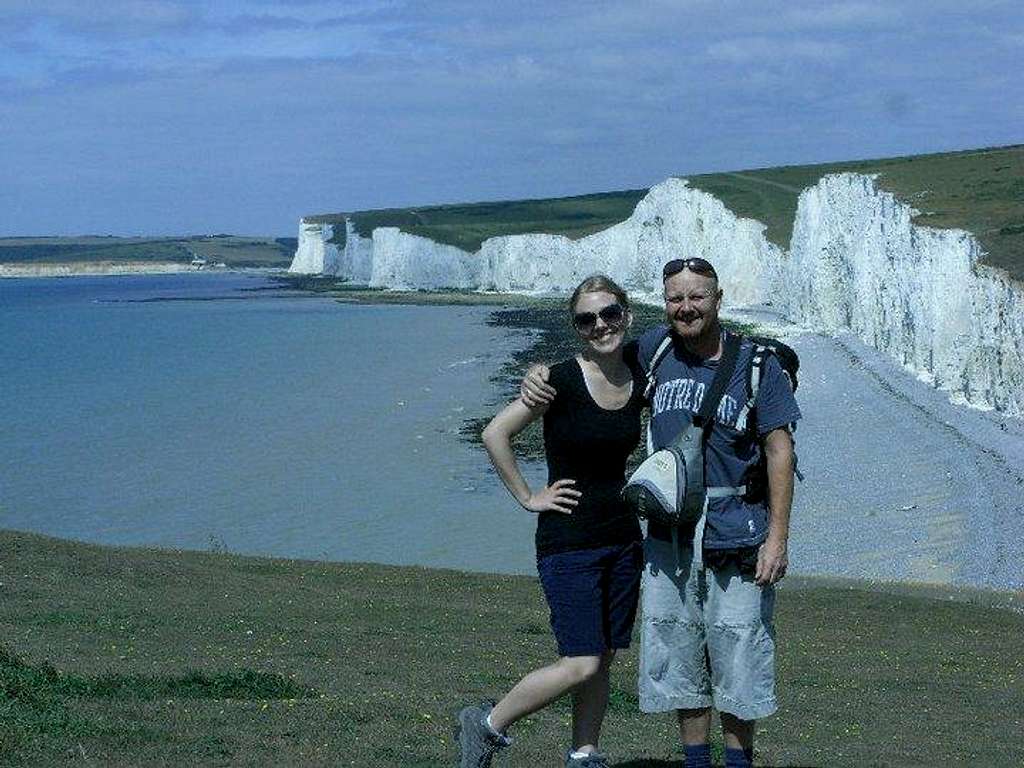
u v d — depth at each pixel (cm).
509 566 3384
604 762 662
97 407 7500
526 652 1781
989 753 1155
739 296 14925
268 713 998
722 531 635
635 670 1684
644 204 18838
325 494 4494
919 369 7544
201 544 3738
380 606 2250
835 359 8556
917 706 1499
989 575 3206
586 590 631
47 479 4972
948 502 4059
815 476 4631
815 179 17238
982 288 6278
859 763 1020
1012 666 1970
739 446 638
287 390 8088
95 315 18375
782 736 1187
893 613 2559
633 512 639
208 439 6012
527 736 992
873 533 3716
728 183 17338
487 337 11962
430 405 6994
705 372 642
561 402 637
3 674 1047
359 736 905
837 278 10875
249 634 1806
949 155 14875
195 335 13662
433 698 1240
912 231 7975
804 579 3216
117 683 1135
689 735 668
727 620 640
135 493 4628
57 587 2161
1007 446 4922
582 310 630
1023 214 7725
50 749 762
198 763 755
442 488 4522
